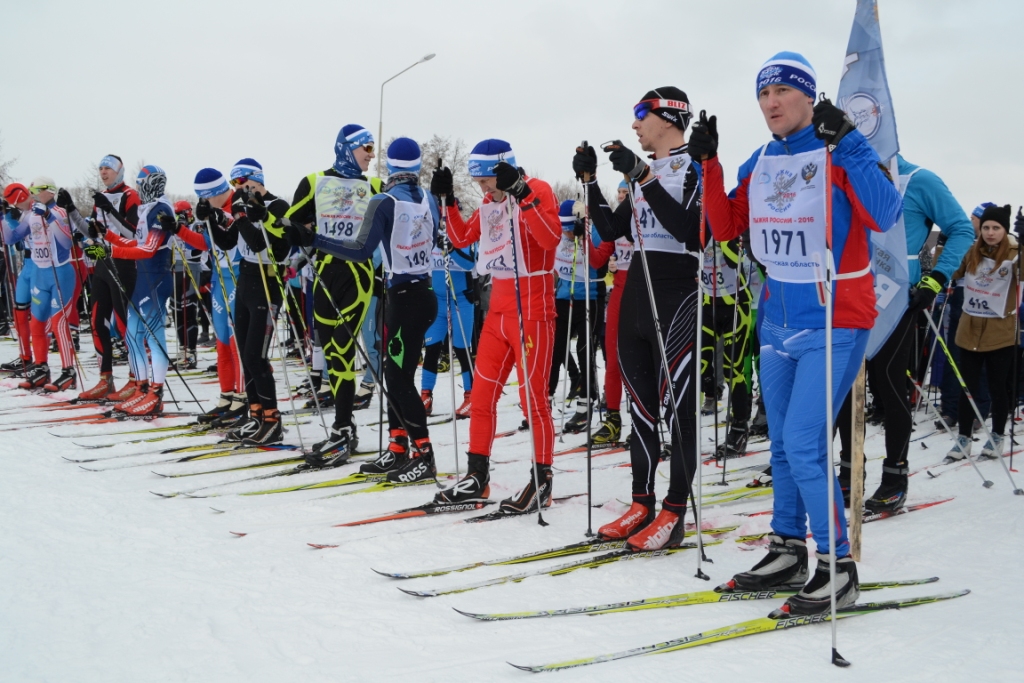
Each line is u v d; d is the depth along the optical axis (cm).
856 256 254
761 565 277
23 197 773
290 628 246
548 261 370
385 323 431
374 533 346
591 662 220
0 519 361
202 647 231
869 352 346
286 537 341
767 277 270
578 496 411
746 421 516
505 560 308
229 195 590
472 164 372
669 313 317
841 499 256
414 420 437
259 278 516
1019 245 498
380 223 404
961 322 528
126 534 344
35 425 596
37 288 739
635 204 323
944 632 241
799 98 252
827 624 249
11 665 218
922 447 542
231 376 609
